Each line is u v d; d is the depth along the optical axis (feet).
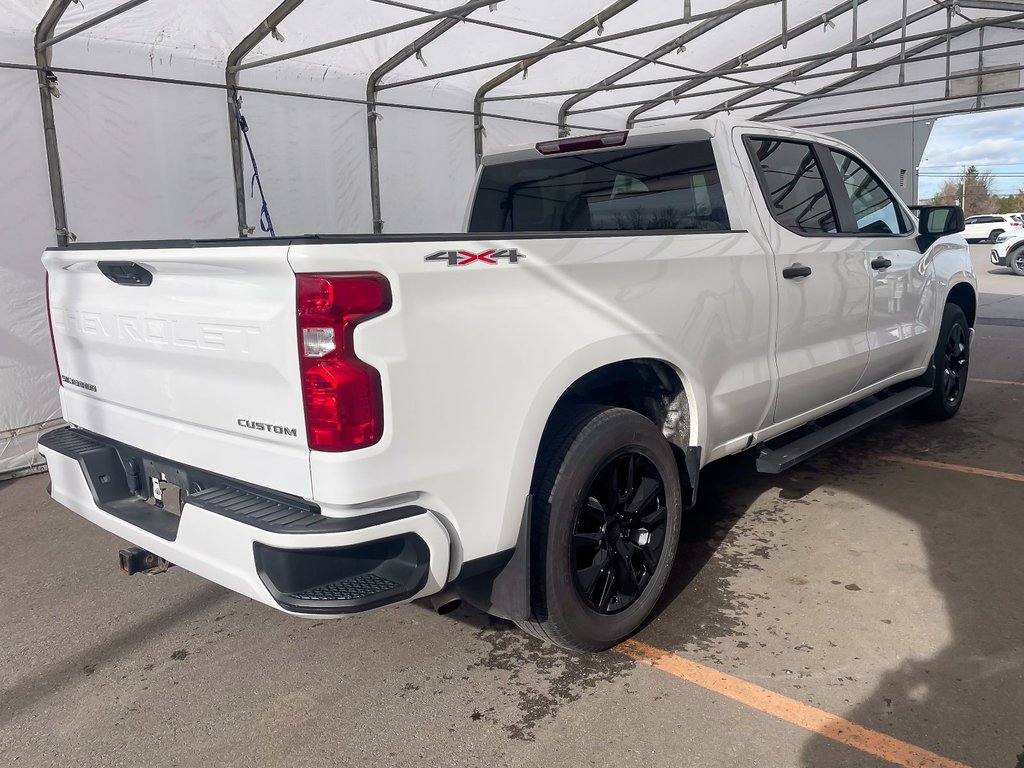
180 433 7.54
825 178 12.51
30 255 17.42
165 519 7.93
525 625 8.30
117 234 19.03
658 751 7.20
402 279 6.37
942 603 9.68
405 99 25.54
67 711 8.21
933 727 7.38
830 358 12.17
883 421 18.21
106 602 10.74
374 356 6.23
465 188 28.07
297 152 22.90
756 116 41.39
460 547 7.05
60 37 16.67
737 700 7.91
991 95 35.63
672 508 9.32
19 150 17.11
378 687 8.42
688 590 10.27
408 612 10.14
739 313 10.12
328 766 7.18
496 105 29.07
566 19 23.95
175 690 8.52
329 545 6.19
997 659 8.43
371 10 20.54
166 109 19.71
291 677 8.68
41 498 15.55
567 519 7.88
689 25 26.78
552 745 7.35
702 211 10.84
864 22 31.12
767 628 9.26
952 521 12.20
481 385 6.97
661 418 9.98
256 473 6.79
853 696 7.89
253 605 10.52
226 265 6.55
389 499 6.52
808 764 6.97
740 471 14.94
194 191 20.52
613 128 35.83
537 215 12.95
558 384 7.63
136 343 7.84
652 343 8.75
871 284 13.23
